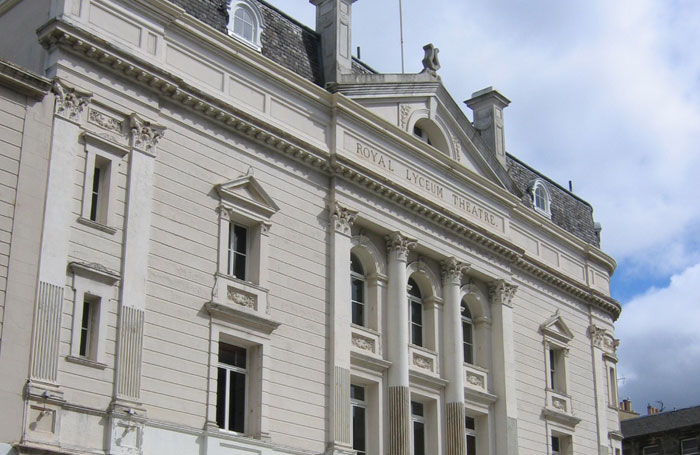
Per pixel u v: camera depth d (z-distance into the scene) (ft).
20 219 79.66
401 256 113.70
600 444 143.95
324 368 102.06
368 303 111.75
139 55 91.30
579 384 143.84
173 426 85.97
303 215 104.58
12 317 77.25
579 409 142.00
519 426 128.16
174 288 89.61
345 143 110.22
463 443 115.14
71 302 81.35
